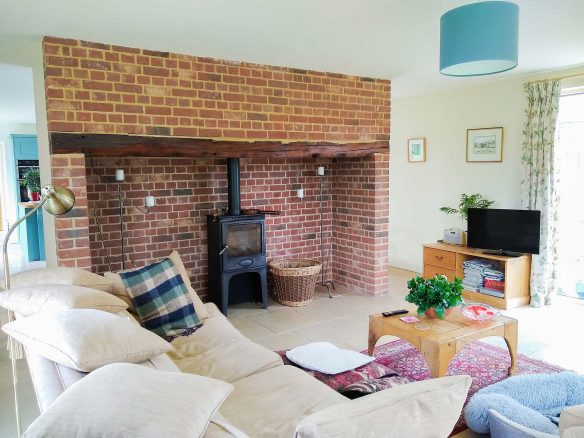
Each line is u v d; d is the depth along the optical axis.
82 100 3.19
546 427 2.02
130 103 3.37
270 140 4.06
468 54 2.29
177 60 3.56
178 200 4.41
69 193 2.14
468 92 5.37
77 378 1.42
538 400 2.40
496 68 2.65
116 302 2.19
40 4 2.52
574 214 4.80
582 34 3.33
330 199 5.44
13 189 9.02
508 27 2.27
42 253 7.43
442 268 5.20
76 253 3.22
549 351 3.48
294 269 4.55
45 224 3.81
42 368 1.53
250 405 1.88
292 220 5.17
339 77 4.45
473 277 4.86
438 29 3.08
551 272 4.62
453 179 5.66
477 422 2.23
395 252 6.61
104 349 1.50
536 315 4.34
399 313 3.20
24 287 2.08
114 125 3.31
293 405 1.87
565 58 4.06
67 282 2.37
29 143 8.72
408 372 3.16
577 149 4.70
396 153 6.43
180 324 2.82
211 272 4.45
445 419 1.12
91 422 0.99
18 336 1.68
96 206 4.01
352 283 5.24
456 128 5.55
